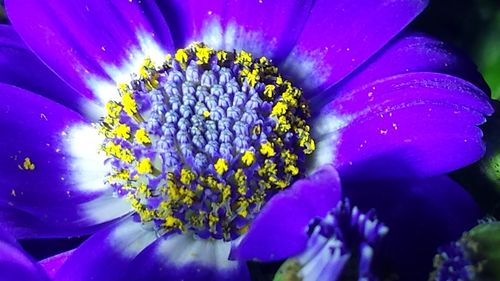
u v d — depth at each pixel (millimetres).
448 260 68
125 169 84
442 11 99
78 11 88
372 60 86
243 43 90
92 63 89
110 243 81
